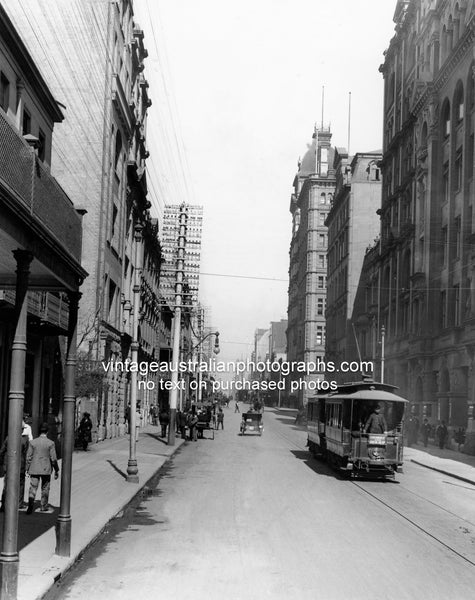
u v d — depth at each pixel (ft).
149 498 60.13
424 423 140.15
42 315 68.59
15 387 29.01
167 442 126.52
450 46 156.66
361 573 34.60
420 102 170.09
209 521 48.85
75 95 115.44
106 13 117.39
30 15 111.14
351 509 56.54
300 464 96.48
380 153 285.64
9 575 27.89
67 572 33.65
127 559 36.73
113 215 130.93
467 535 46.73
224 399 462.60
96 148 115.24
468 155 138.10
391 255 201.98
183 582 32.14
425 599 30.25
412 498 65.41
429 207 158.51
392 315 198.70
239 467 89.25
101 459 91.15
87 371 98.37
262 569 34.86
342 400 83.35
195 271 187.42
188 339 285.64
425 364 154.40
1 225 26.91
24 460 49.34
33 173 31.55
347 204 283.59
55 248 33.53
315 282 388.37
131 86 147.43
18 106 68.39
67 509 36.06
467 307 134.51
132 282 152.05
